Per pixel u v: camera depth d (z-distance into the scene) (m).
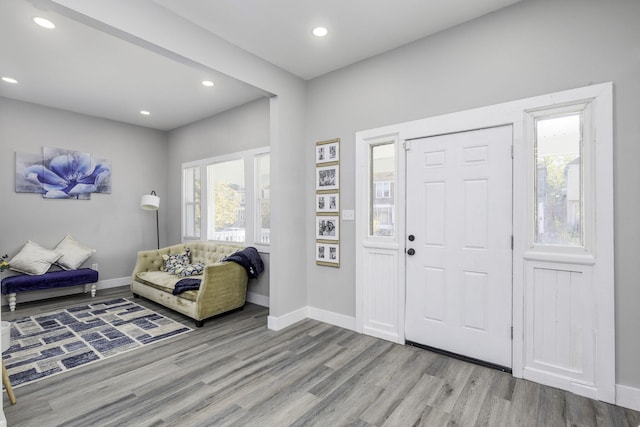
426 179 2.81
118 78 3.66
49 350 2.85
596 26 2.08
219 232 5.14
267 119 4.27
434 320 2.77
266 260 4.22
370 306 3.18
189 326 3.46
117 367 2.54
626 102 2.00
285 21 2.55
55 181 4.72
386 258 3.06
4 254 4.30
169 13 2.39
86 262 5.06
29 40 2.85
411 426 1.83
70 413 1.95
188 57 2.52
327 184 3.48
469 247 2.59
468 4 2.36
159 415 1.93
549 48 2.23
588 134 2.13
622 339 2.02
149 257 4.77
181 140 5.75
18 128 4.41
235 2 2.30
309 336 3.14
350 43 2.89
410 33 2.74
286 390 2.20
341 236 3.39
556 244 2.26
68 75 3.58
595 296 2.08
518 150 2.35
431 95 2.76
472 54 2.55
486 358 2.52
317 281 3.60
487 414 1.93
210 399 2.09
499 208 2.45
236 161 4.83
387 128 3.02
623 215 2.01
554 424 1.84
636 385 1.98
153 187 5.89
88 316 3.80
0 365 1.78
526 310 2.33
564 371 2.19
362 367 2.51
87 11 1.96
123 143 5.49
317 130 3.58
